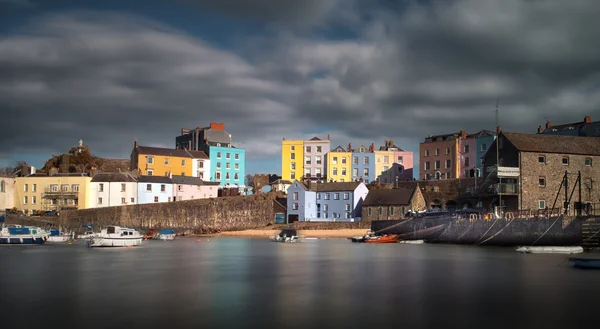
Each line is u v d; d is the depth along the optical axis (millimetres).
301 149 165000
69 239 104688
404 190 119375
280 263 60031
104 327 29562
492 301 36031
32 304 35625
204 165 154875
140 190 126875
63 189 126250
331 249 81375
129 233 91688
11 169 151750
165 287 42375
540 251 68938
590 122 120812
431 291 40031
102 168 155250
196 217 120625
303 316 31875
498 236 77750
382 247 84938
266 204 127062
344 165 158625
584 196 89375
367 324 29969
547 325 29734
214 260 63969
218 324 30078
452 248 79875
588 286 41906
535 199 86938
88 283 44750
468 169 133125
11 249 83688
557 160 88812
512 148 89062
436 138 145125
